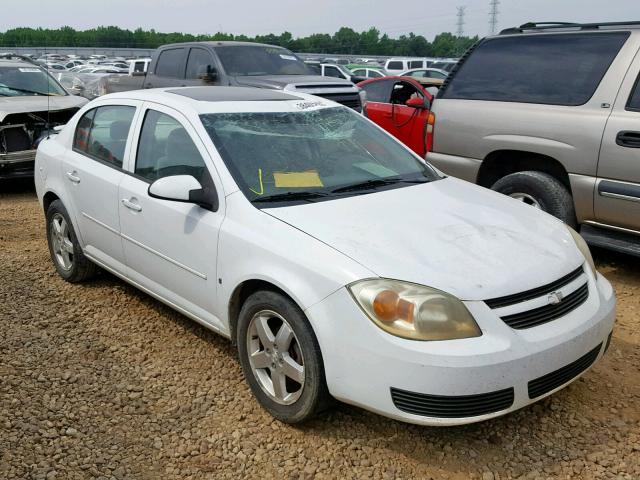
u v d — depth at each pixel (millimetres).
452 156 6383
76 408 3523
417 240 3213
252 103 4328
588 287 3371
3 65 10062
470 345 2801
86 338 4363
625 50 5273
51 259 5883
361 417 3432
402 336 2824
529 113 5664
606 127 5129
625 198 5035
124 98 4738
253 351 3457
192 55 10883
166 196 3646
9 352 4121
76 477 2969
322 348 3021
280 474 3021
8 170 8711
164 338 4375
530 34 5961
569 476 2994
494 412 2855
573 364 3086
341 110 4648
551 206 5566
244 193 3602
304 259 3127
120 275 4664
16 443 3188
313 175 3861
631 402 3588
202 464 3094
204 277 3729
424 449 3180
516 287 2975
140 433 3318
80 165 4898
